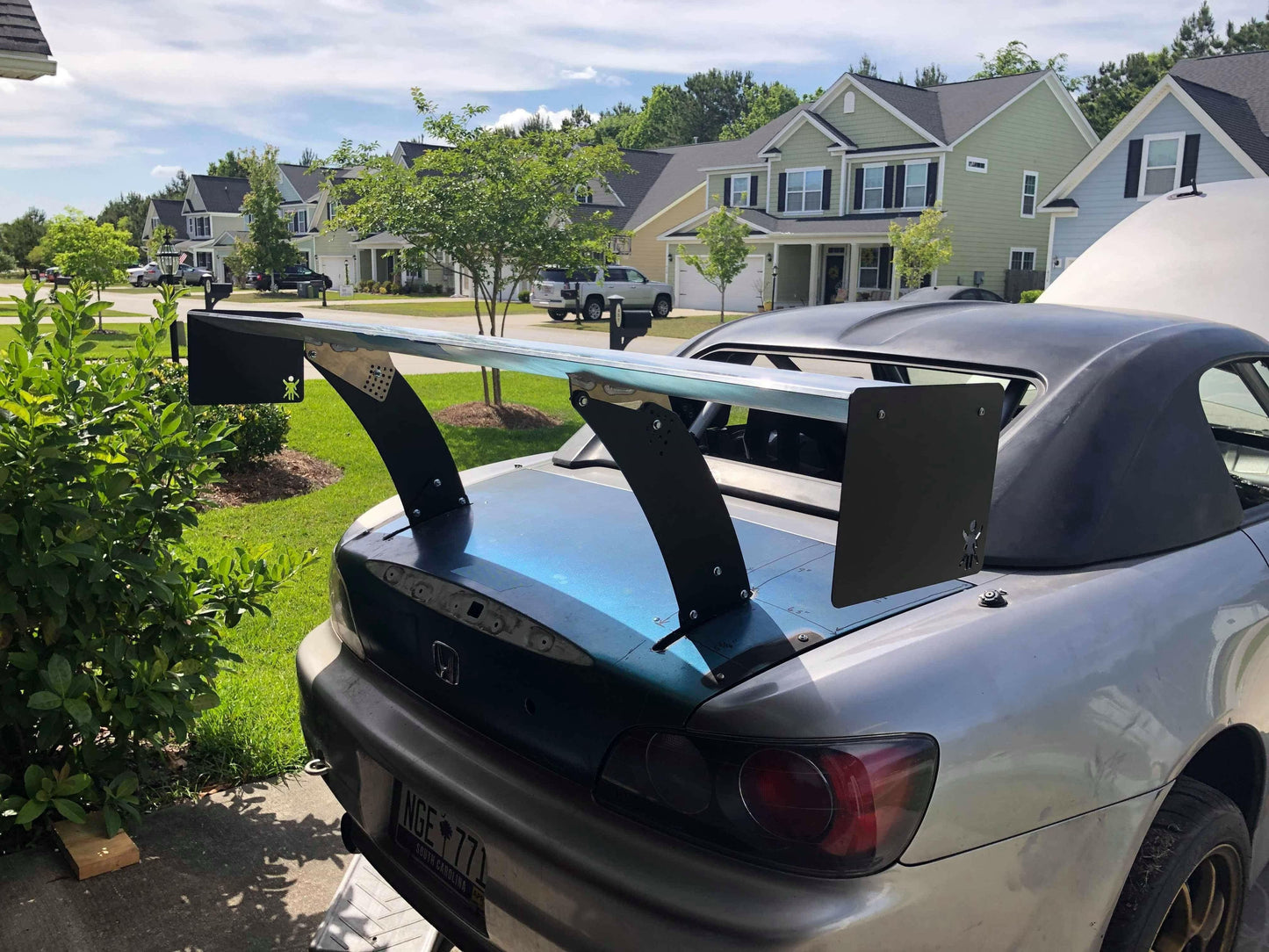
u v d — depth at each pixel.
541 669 1.84
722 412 3.07
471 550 2.26
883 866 1.53
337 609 2.49
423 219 11.83
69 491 2.84
